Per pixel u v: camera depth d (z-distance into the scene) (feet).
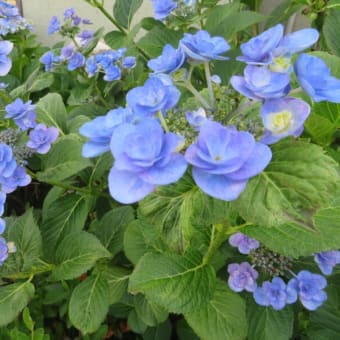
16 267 1.38
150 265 1.14
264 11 2.92
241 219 1.09
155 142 0.69
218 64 1.72
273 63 0.76
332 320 1.41
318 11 2.02
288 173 0.78
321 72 0.74
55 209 1.63
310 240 1.01
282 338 1.32
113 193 0.69
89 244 1.39
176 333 1.80
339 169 0.93
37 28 3.36
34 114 1.57
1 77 2.46
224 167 0.67
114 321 1.87
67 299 1.76
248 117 0.89
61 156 1.44
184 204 0.87
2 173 1.26
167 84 0.84
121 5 2.20
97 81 2.16
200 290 1.13
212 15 2.02
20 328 1.68
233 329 1.23
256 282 1.36
